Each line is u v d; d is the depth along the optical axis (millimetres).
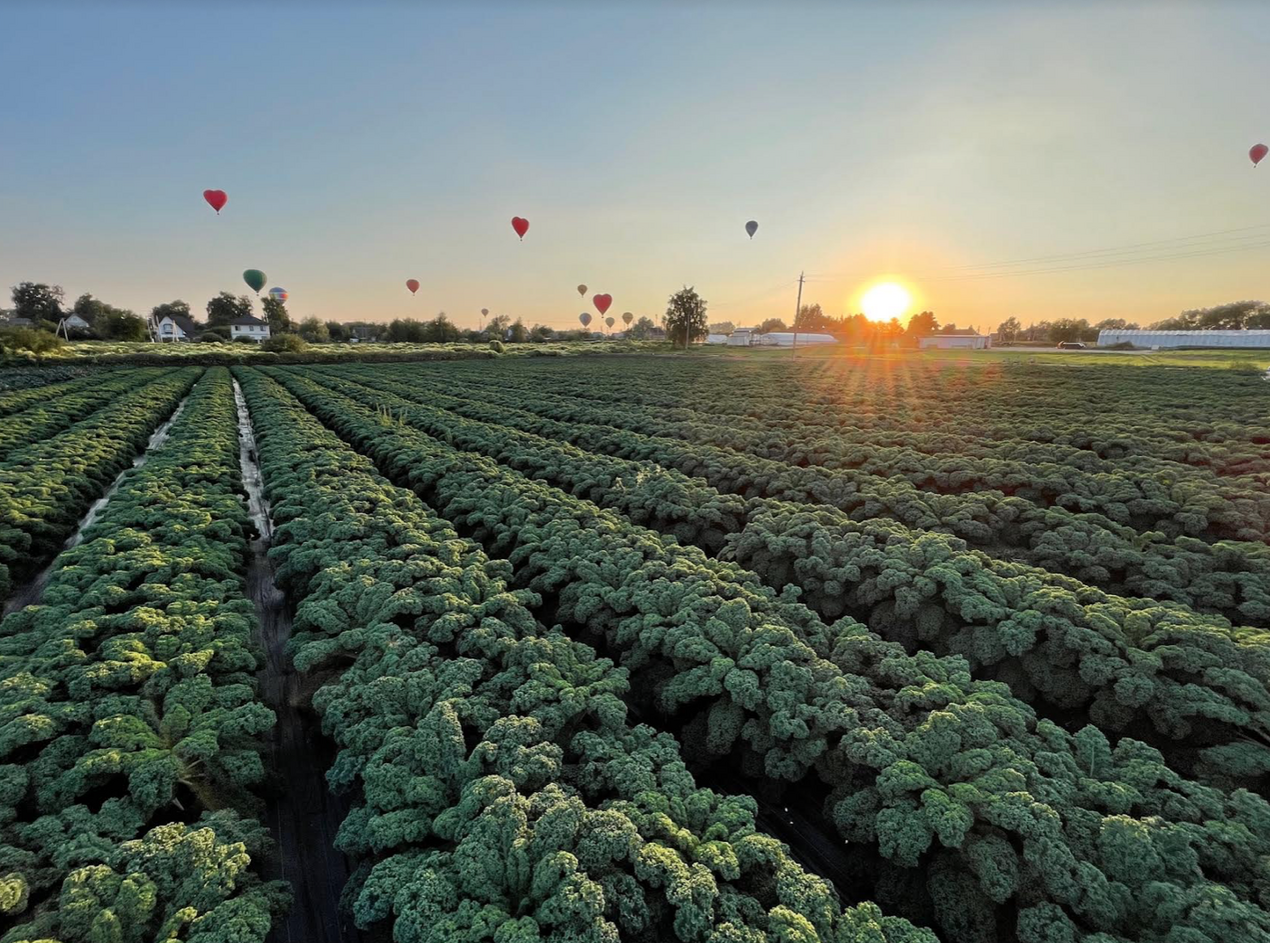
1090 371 46562
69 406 28547
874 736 5637
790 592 8617
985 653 7359
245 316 147500
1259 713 5812
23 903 4078
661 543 10508
